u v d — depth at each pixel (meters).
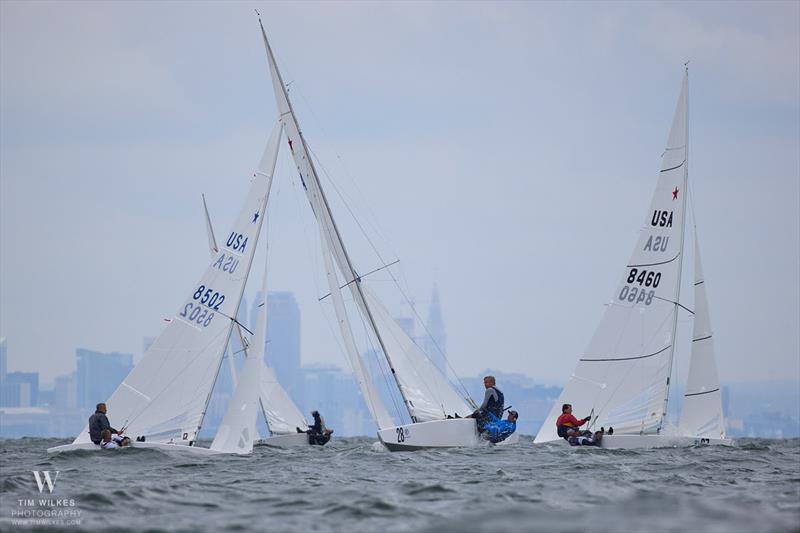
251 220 132.75
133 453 121.62
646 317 139.12
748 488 90.94
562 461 114.69
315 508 80.50
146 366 128.88
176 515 77.81
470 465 111.12
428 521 74.06
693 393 137.00
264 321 129.00
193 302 130.50
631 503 80.50
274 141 134.50
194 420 129.12
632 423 138.25
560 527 70.25
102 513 78.69
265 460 119.19
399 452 128.75
